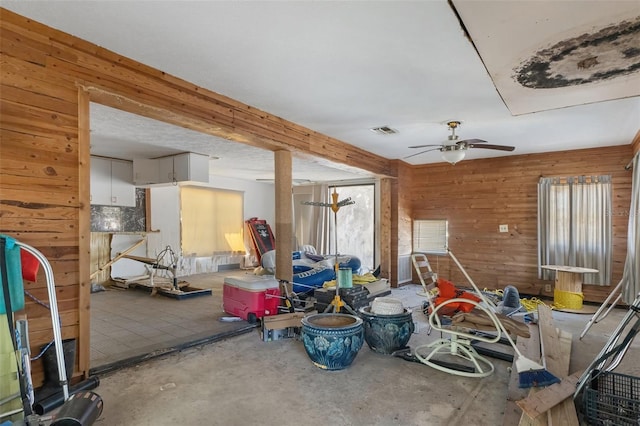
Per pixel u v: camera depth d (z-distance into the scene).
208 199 8.77
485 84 3.25
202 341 3.54
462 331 3.60
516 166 6.46
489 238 6.70
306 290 5.23
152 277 6.25
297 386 2.64
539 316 3.94
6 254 1.90
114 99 2.75
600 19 1.94
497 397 2.49
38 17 2.24
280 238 4.45
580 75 2.71
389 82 3.22
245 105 3.80
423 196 7.46
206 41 2.51
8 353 1.85
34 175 2.29
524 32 2.11
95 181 6.45
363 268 7.32
